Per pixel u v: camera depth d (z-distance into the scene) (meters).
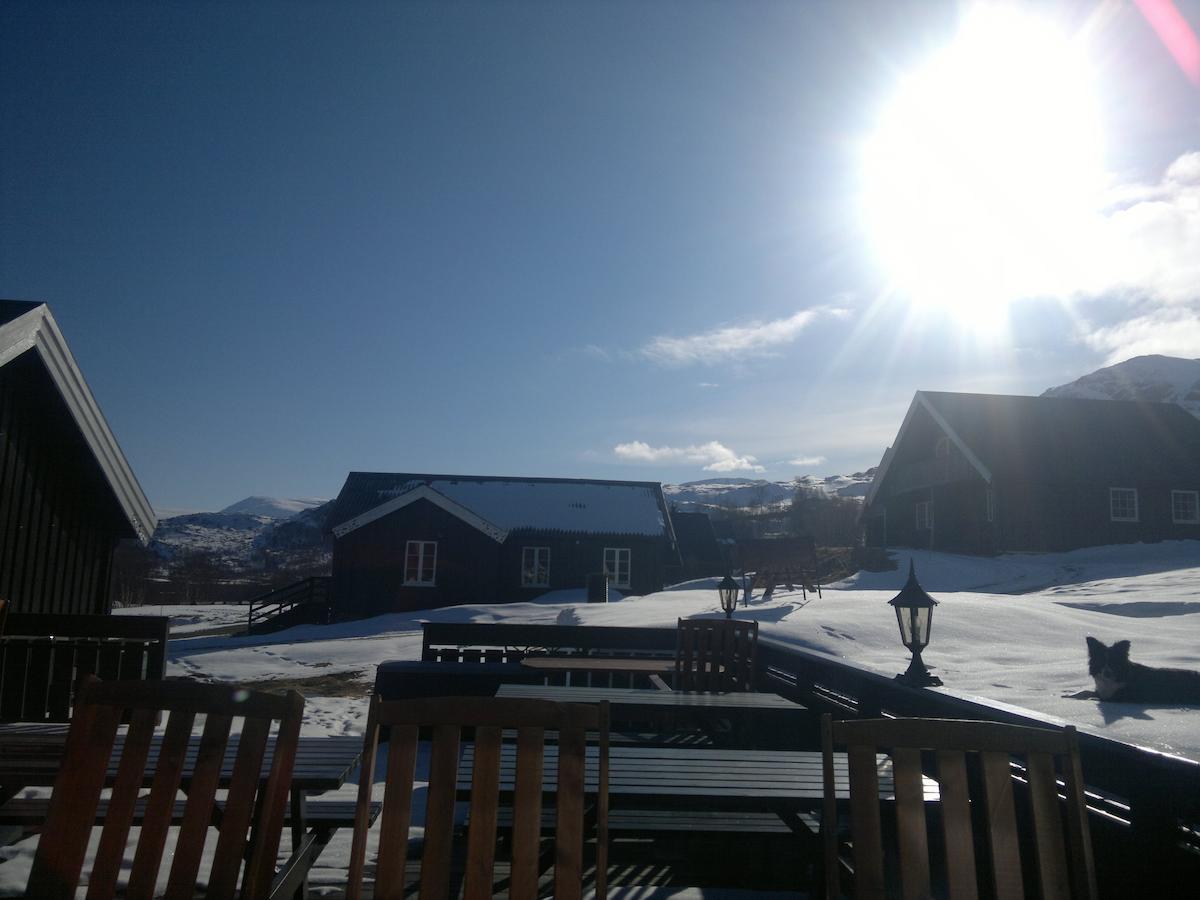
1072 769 2.52
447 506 29.91
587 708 2.60
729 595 11.37
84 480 9.29
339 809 4.11
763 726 7.27
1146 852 3.13
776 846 4.42
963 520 32.19
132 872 2.47
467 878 2.45
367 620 26.16
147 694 2.68
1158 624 11.78
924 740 2.56
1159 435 33.09
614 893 4.23
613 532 32.16
